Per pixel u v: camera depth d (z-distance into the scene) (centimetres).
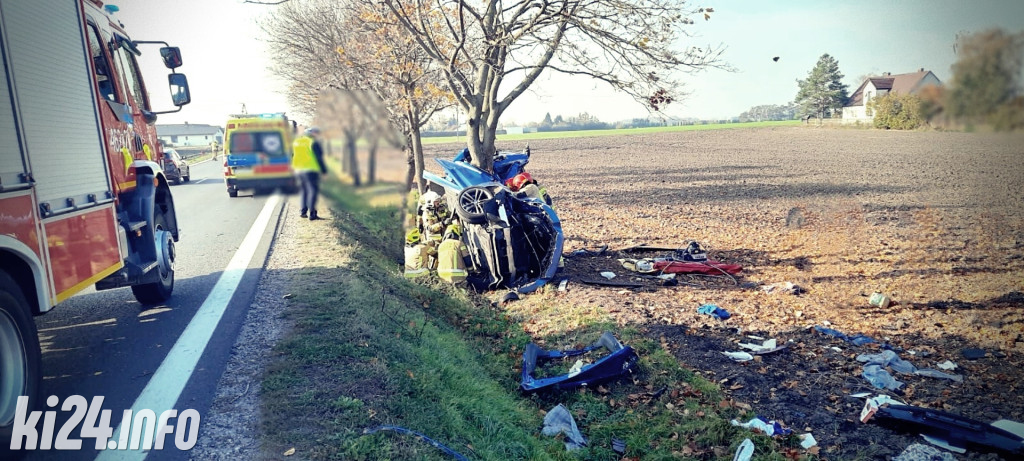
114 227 581
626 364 618
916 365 655
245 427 393
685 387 597
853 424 532
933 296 895
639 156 4697
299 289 710
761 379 617
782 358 671
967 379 615
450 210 1002
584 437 527
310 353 503
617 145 6225
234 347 534
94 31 623
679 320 778
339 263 843
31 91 445
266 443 372
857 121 4206
